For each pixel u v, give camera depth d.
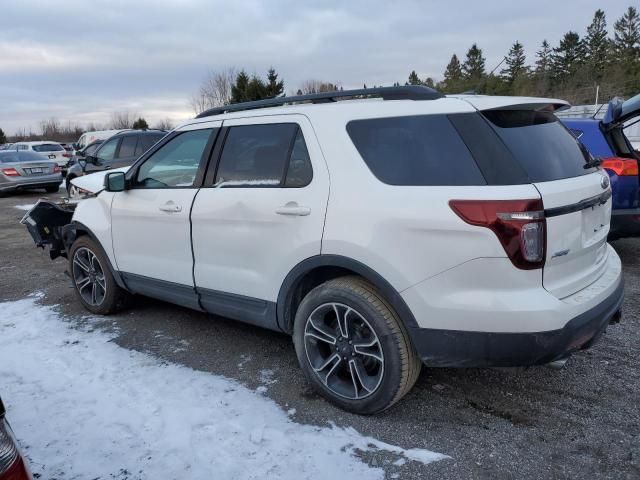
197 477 2.58
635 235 5.54
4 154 16.33
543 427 2.91
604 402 3.14
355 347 3.03
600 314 2.73
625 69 52.75
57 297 5.46
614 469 2.56
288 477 2.56
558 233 2.59
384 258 2.75
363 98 3.14
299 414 3.10
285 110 3.34
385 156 2.88
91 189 5.48
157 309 4.98
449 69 69.44
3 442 1.66
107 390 3.43
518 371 3.54
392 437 2.86
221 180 3.63
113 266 4.54
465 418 3.02
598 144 5.70
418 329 2.73
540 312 2.50
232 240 3.48
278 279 3.26
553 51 63.62
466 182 2.61
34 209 5.38
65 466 2.70
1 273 6.56
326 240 2.96
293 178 3.20
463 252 2.55
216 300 3.73
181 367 3.74
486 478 2.53
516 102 2.87
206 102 49.28
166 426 3.00
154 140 11.53
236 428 2.96
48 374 3.67
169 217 3.88
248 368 3.70
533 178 2.60
